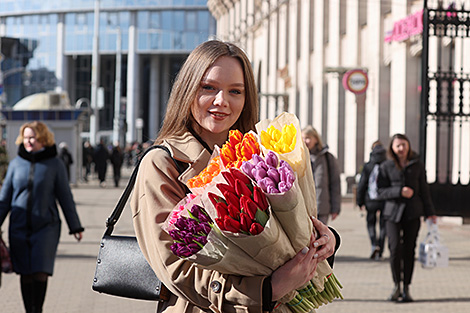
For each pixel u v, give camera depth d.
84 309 7.65
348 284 9.23
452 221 17.19
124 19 93.19
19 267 6.56
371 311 7.55
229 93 2.72
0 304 7.80
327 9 29.73
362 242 13.73
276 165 2.34
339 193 9.66
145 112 107.19
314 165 9.59
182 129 2.74
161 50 92.06
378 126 23.28
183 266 2.45
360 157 25.48
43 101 30.03
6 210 6.70
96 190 30.34
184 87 2.73
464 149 16.39
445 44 17.89
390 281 9.49
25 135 6.75
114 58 102.56
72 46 94.75
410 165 8.32
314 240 2.48
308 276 2.45
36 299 6.62
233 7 53.12
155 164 2.60
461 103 11.94
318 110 30.28
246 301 2.36
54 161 6.79
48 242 6.62
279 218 2.32
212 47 2.71
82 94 101.12
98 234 14.59
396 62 21.67
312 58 32.00
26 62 96.00
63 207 6.79
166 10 91.56
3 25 97.31
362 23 25.39
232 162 2.40
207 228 2.29
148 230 2.56
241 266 2.34
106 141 90.38
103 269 2.81
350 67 24.05
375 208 11.55
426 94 11.86
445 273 10.19
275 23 39.47
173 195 2.57
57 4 94.50
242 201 2.26
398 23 20.34
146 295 2.73
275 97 35.84
